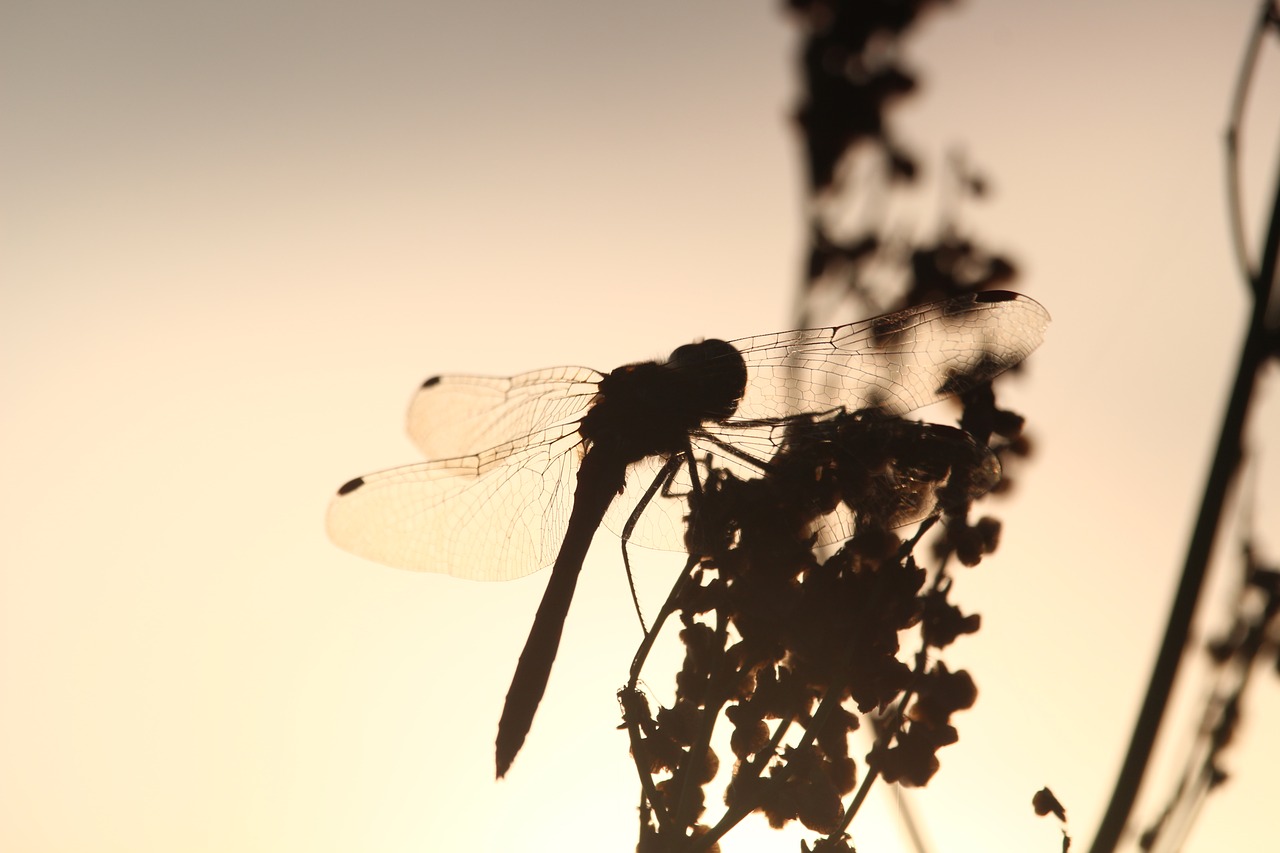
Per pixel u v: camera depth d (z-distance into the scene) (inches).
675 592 17.7
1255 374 17.9
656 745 17.6
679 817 17.5
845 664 17.5
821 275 18.7
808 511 17.8
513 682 18.5
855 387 18.5
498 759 18.4
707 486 17.8
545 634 18.6
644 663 17.7
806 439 17.9
